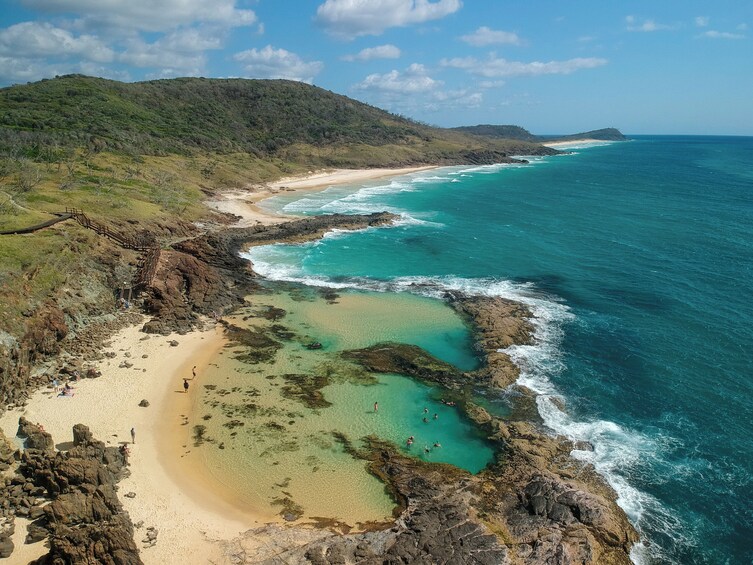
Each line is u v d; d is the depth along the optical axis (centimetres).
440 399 4197
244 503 3081
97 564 2467
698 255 7681
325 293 6319
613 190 14162
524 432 3747
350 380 4425
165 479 3219
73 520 2769
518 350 4962
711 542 2908
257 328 5325
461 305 5909
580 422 3922
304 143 19550
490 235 9131
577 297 6228
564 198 12888
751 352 4844
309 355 4822
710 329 5312
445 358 4847
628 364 4712
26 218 5956
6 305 4188
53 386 4025
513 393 4272
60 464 3009
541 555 2697
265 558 2672
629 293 6309
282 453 3509
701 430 3822
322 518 2989
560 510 3006
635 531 2958
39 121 12494
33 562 2533
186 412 3894
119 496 3039
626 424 3897
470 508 3056
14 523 2769
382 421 3903
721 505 3155
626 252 7950
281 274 6975
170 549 2708
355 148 19900
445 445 3662
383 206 11750
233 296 6050
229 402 4047
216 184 12475
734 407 4075
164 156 13025
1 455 3098
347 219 9812
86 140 11875
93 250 5934
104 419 3719
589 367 4672
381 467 3422
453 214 10962
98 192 8238
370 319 5609
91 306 5150
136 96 17888
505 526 2939
